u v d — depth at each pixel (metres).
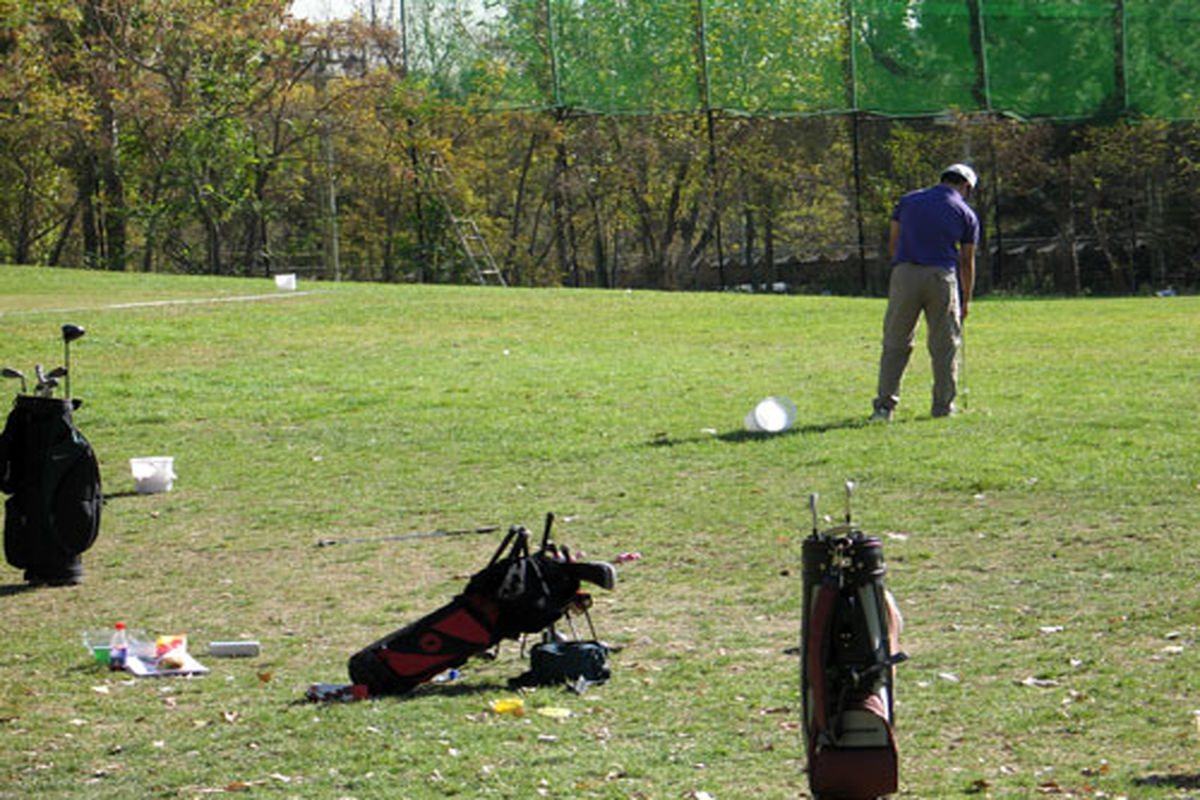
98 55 41.97
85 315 22.52
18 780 5.06
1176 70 37.41
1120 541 8.05
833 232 39.69
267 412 14.74
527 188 47.53
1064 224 38.03
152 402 15.41
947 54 37.44
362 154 45.12
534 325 22.55
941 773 4.76
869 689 4.00
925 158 38.00
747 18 38.50
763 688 5.81
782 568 7.96
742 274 41.84
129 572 8.66
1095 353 17.45
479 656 6.51
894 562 7.92
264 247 46.31
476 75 40.12
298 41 44.94
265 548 9.18
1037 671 5.85
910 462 10.70
